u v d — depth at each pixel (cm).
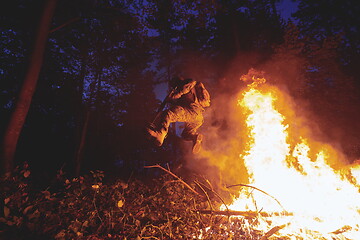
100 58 1497
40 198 484
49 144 1922
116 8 956
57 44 1359
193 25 1066
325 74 1378
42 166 1727
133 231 426
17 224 364
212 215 510
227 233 471
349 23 1530
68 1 898
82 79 1590
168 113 454
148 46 1434
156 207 530
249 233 470
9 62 1248
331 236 446
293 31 1381
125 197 589
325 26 1605
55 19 998
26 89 690
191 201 634
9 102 1343
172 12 1039
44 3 716
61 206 458
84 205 473
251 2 1858
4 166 640
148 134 437
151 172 1767
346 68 1424
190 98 476
